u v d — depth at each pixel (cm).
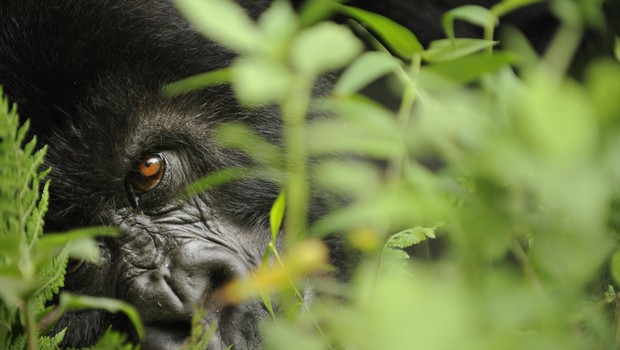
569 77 678
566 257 264
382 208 269
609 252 314
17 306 319
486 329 232
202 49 682
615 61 693
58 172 650
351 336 245
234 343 596
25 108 638
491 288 246
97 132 656
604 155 231
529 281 293
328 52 282
